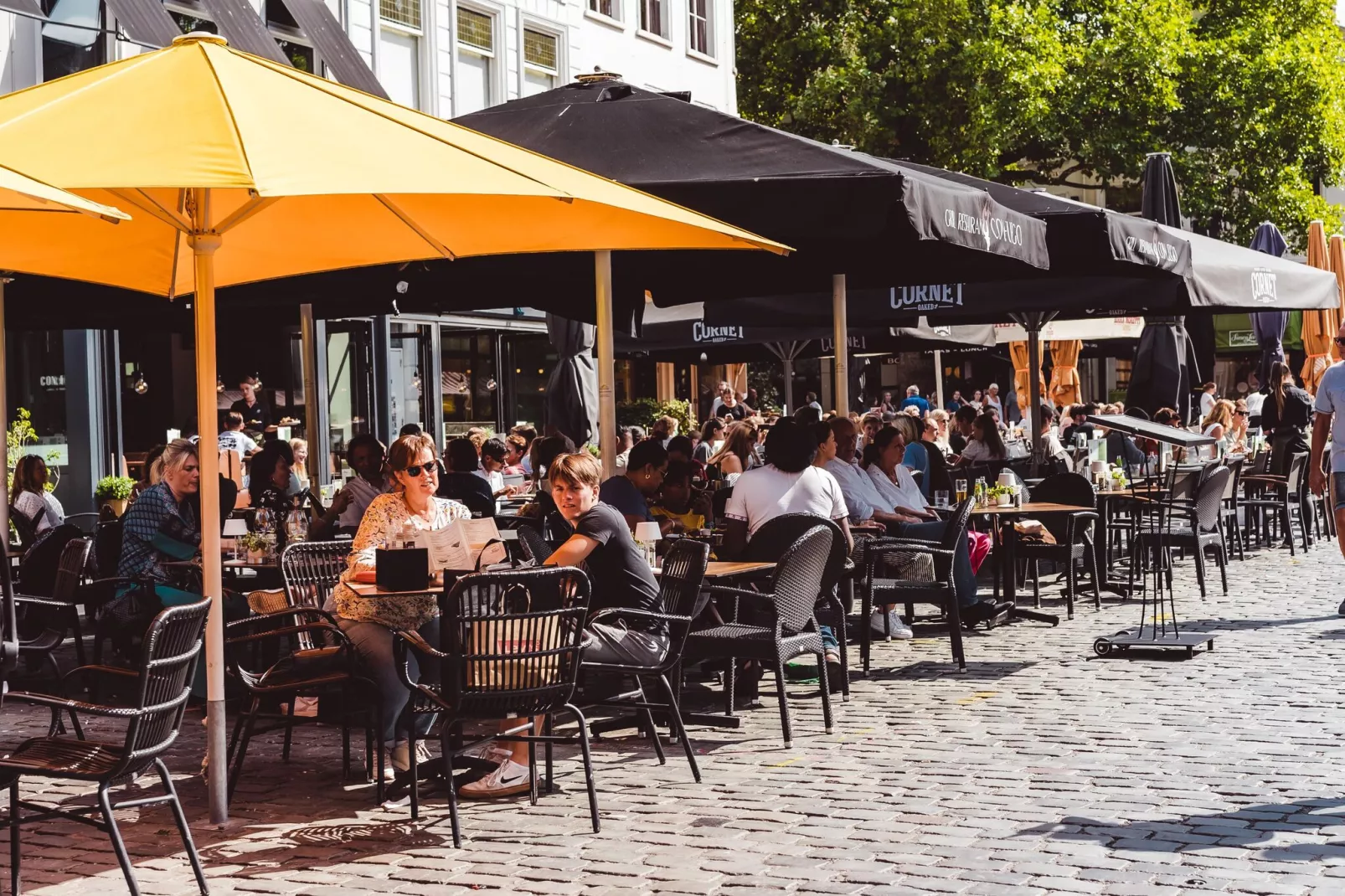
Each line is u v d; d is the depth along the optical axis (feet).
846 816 21.62
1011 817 21.26
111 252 27.55
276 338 69.77
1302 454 57.06
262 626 28.68
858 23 128.26
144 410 63.98
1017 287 46.55
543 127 29.99
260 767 26.16
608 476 32.76
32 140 18.83
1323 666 32.55
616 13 99.81
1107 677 32.07
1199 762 24.20
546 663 21.47
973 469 50.60
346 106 21.21
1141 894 17.69
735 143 28.63
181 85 20.16
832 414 41.50
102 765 17.81
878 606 36.50
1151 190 65.72
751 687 30.91
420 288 40.34
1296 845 19.48
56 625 29.53
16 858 18.52
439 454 81.30
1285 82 127.34
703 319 53.42
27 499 41.37
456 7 85.87
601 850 20.31
